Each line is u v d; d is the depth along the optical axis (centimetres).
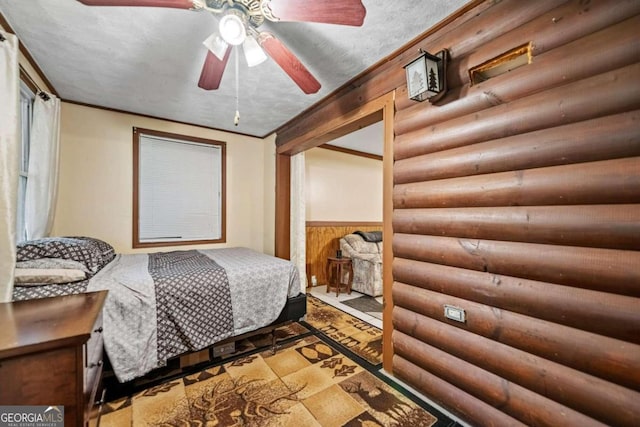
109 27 168
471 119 150
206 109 304
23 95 220
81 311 110
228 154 386
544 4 125
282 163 378
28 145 225
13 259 151
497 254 138
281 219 378
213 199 376
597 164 109
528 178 128
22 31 172
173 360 209
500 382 137
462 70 156
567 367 116
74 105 285
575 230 113
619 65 104
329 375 202
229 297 218
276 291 244
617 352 103
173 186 346
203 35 175
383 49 191
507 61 145
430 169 171
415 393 181
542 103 123
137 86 249
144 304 182
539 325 124
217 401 173
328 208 492
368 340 262
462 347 152
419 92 160
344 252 455
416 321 178
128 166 314
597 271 108
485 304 144
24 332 90
